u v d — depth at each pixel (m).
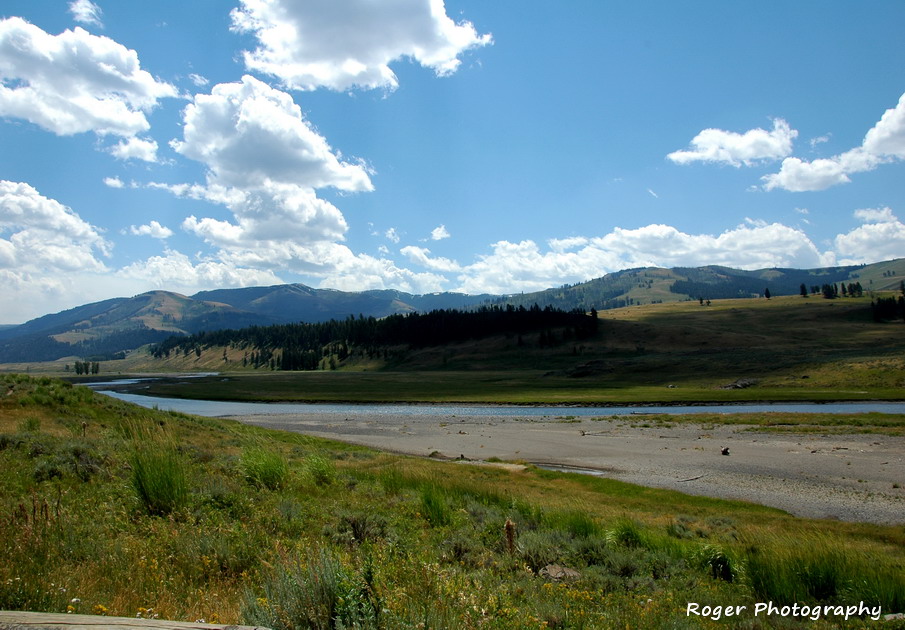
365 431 57.91
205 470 13.77
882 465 33.41
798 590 8.27
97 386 155.00
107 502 8.74
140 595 4.97
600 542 10.38
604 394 101.12
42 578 4.67
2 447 12.92
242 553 6.56
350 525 9.14
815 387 97.38
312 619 4.02
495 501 16.98
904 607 7.73
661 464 36.06
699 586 8.41
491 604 5.07
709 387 108.00
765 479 30.66
